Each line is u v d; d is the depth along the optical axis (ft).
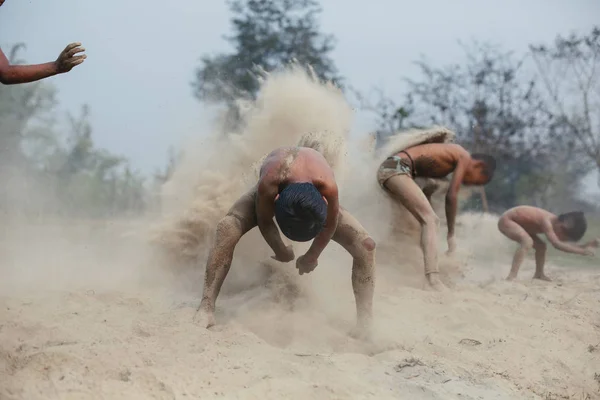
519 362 14.48
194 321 15.15
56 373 10.76
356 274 15.79
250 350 13.08
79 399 9.77
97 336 13.53
